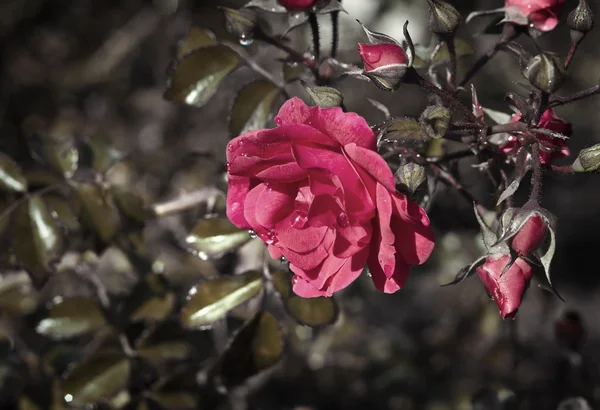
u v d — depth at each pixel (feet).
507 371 2.56
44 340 2.19
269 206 1.65
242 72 3.55
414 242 1.62
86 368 2.00
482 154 1.80
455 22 1.74
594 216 5.43
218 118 3.74
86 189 2.05
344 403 2.59
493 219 1.80
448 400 2.56
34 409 2.12
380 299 3.05
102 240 2.05
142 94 4.01
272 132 1.61
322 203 1.62
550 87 1.64
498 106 3.44
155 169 3.67
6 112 4.04
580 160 1.69
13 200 2.02
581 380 2.16
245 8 1.82
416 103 3.50
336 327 2.54
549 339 2.80
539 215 1.63
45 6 4.13
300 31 2.91
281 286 1.89
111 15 4.14
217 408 2.09
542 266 1.67
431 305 3.25
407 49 1.69
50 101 4.11
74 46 4.19
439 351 2.69
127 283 2.43
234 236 1.91
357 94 3.52
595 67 4.41
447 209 2.20
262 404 2.47
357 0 3.82
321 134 1.61
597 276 5.32
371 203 1.61
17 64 4.14
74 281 2.57
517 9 1.79
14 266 2.02
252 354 1.90
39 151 2.06
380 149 1.82
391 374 2.59
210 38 1.95
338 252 1.61
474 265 1.66
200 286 1.90
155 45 3.97
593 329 4.65
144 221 2.10
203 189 2.14
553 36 3.49
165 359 2.06
